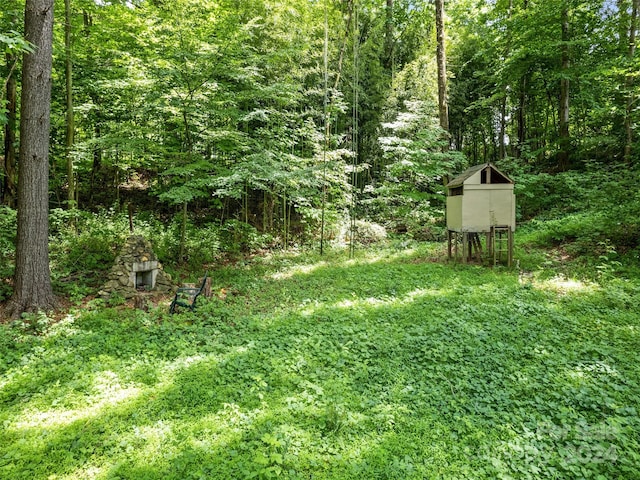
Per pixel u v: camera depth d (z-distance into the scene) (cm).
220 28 905
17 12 845
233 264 1109
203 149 1178
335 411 367
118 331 572
